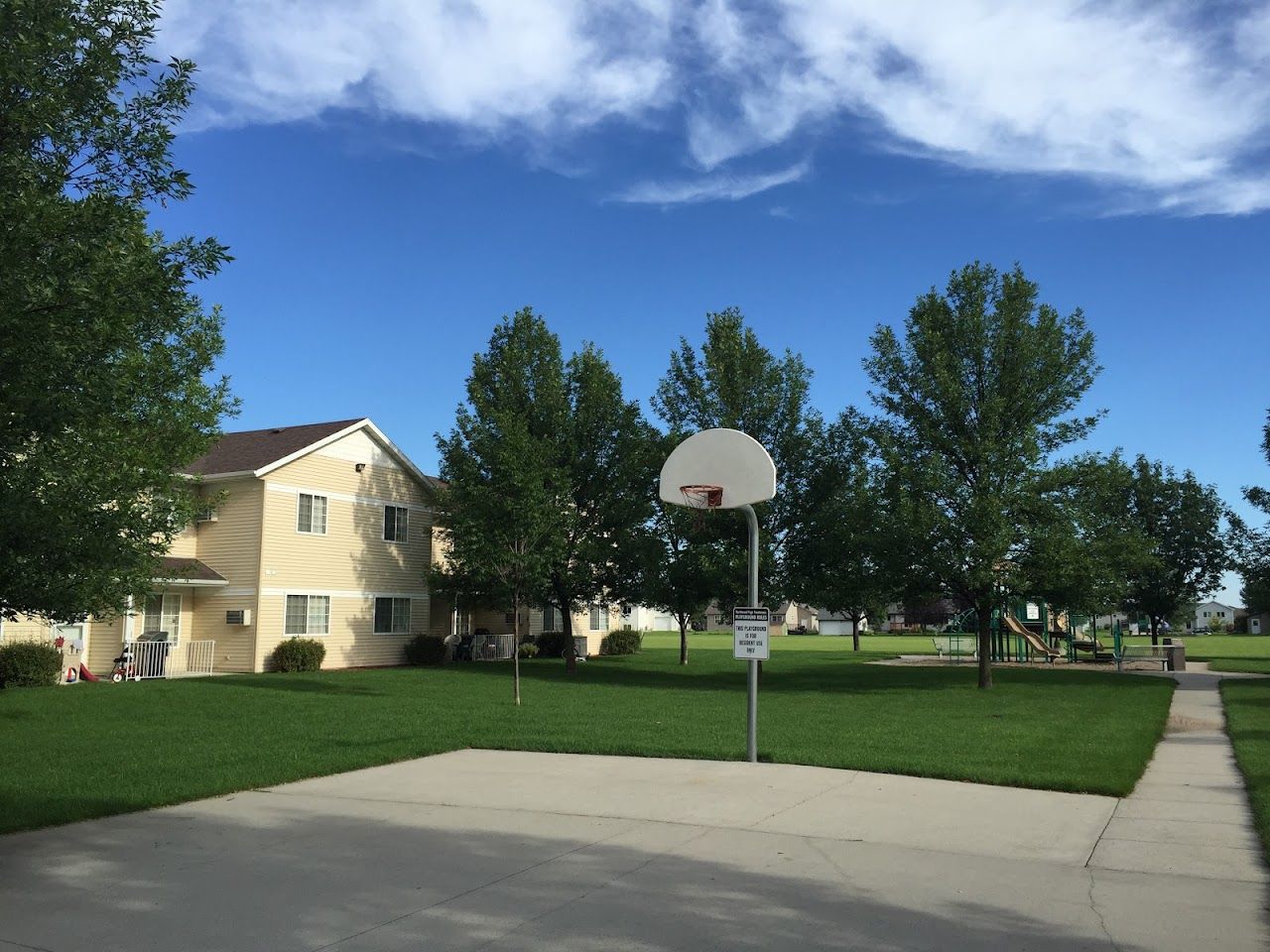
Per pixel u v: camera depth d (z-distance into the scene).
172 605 27.28
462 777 10.09
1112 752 11.44
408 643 32.28
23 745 12.28
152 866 6.68
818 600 25.88
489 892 6.02
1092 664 34.22
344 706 17.41
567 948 5.06
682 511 26.78
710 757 11.30
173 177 8.23
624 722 14.80
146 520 11.16
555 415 29.66
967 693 21.30
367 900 5.89
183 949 5.09
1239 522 27.91
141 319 8.09
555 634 39.75
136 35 8.00
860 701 19.22
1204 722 15.42
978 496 21.97
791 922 5.44
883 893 5.96
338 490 30.16
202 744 12.36
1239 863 6.66
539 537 20.47
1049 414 23.22
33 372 7.04
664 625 123.50
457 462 28.81
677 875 6.39
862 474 24.77
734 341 26.53
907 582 23.42
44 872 6.55
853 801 8.74
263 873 6.51
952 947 5.04
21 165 7.31
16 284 6.88
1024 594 22.55
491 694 20.62
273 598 27.62
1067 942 5.11
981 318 23.11
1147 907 5.69
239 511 27.83
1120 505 39.41
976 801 8.73
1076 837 7.40
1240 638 85.56
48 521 7.39
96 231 7.47
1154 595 40.12
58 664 21.84
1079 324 23.33
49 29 7.34
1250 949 5.02
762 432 26.33
